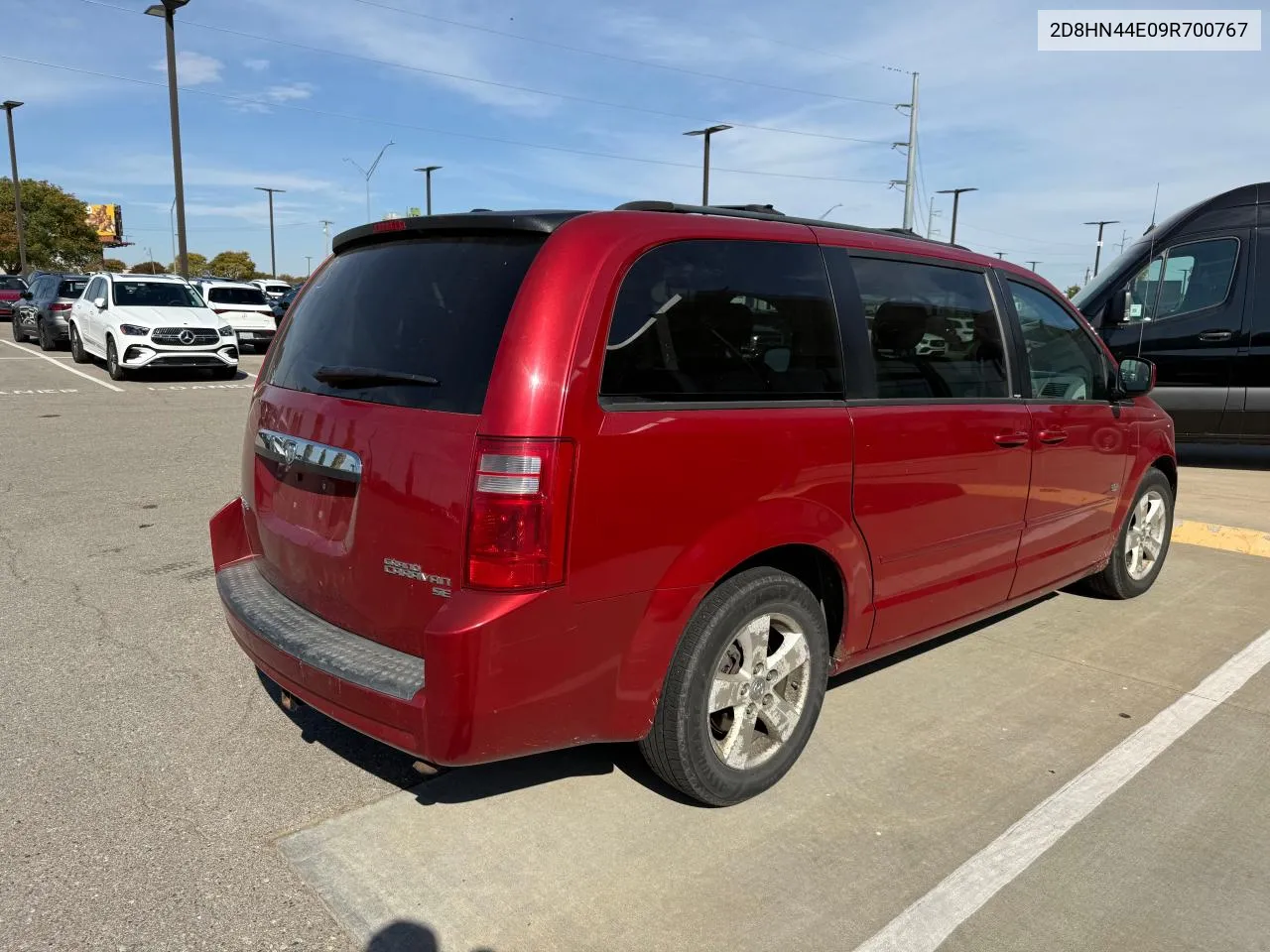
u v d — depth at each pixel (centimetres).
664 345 271
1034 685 407
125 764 328
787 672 312
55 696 379
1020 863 278
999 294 399
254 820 296
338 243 335
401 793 313
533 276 256
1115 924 252
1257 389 892
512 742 252
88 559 562
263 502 329
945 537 362
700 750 288
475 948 240
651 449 260
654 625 268
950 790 319
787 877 270
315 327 319
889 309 343
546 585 245
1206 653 447
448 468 248
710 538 276
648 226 276
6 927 243
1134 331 942
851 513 319
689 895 261
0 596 496
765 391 296
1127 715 378
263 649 290
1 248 5947
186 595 501
